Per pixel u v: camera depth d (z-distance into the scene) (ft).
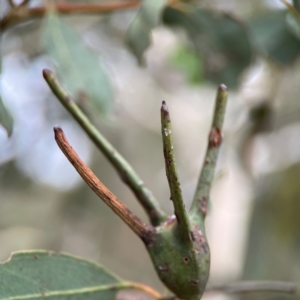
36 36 0.91
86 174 0.45
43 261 0.50
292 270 0.91
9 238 1.04
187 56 0.92
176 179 0.44
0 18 0.64
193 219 0.47
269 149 1.01
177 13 0.69
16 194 1.09
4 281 0.48
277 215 0.95
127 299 0.65
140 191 0.49
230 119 1.02
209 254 0.47
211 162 0.49
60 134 0.44
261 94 0.88
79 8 0.67
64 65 0.63
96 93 0.63
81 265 0.50
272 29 0.73
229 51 0.70
